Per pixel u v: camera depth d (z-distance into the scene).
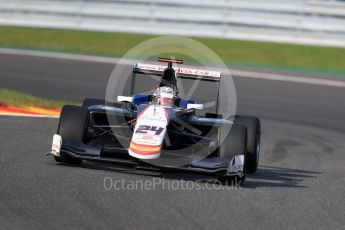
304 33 98.75
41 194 24.75
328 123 59.53
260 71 87.75
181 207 24.95
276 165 39.50
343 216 26.45
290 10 98.50
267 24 99.19
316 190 31.75
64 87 68.50
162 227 21.98
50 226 20.94
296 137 51.56
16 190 25.00
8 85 66.88
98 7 103.50
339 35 98.38
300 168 39.06
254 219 24.41
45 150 34.53
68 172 28.98
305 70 90.94
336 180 35.44
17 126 41.81
